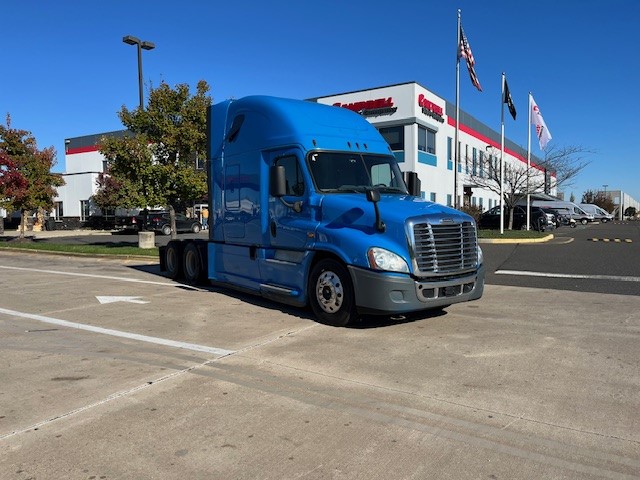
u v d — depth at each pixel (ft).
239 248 29.73
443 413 13.94
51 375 17.01
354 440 12.41
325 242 23.58
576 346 20.10
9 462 11.34
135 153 56.24
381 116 110.01
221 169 31.32
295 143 25.54
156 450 11.89
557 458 11.59
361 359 18.56
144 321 24.86
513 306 28.04
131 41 64.03
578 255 54.19
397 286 21.30
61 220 142.82
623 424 13.25
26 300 30.60
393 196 25.44
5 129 77.97
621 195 372.99
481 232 85.40
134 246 70.54
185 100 58.08
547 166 117.39
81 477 10.78
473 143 147.74
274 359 18.61
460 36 80.07
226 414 13.85
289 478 10.77
